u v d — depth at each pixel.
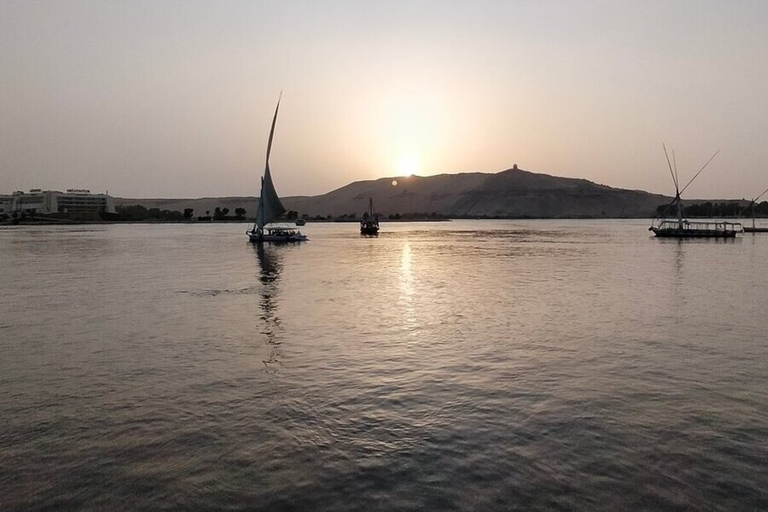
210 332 24.33
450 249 84.81
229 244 98.75
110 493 10.77
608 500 10.25
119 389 16.58
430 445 12.52
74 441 12.99
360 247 90.88
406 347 21.25
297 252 79.06
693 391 15.84
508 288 38.34
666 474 11.13
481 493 10.54
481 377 17.28
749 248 80.44
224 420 14.10
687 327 24.53
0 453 12.44
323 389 16.34
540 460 11.75
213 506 10.30
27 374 18.22
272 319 27.30
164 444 12.77
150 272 51.00
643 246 87.38
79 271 52.06
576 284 40.22
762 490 10.53
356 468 11.55
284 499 10.46
